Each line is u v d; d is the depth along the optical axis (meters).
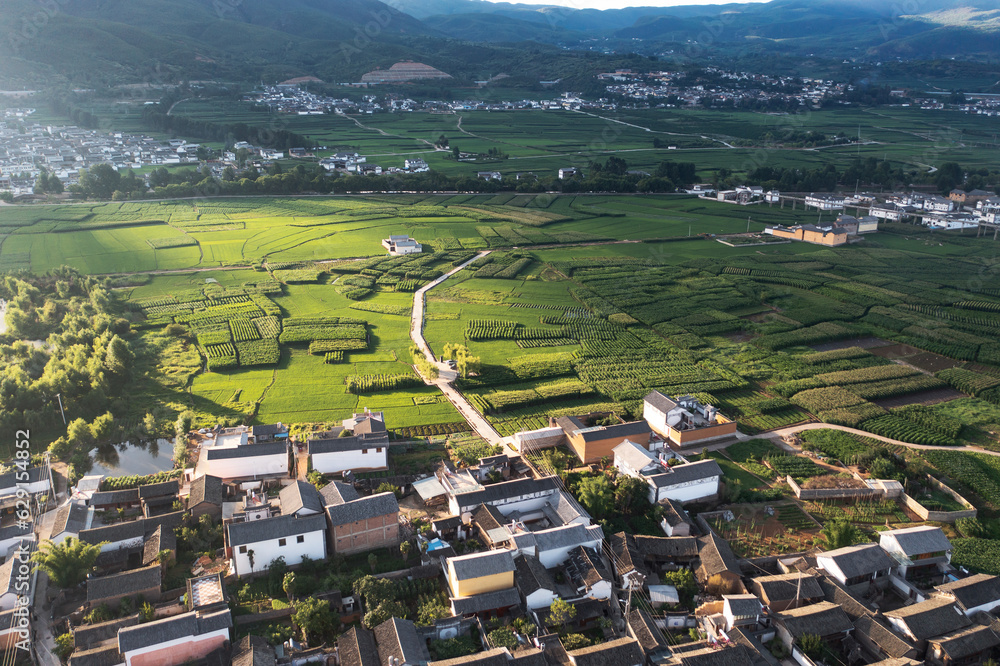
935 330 193.38
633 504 111.44
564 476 118.56
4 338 179.38
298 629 86.06
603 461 126.56
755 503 114.56
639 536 101.44
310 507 100.00
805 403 149.62
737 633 83.50
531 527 108.38
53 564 90.69
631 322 198.50
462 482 113.44
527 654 77.75
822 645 83.06
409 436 135.00
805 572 94.81
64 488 117.19
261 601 91.06
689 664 77.62
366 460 121.50
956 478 122.44
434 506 112.25
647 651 81.38
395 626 81.44
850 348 181.00
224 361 167.25
